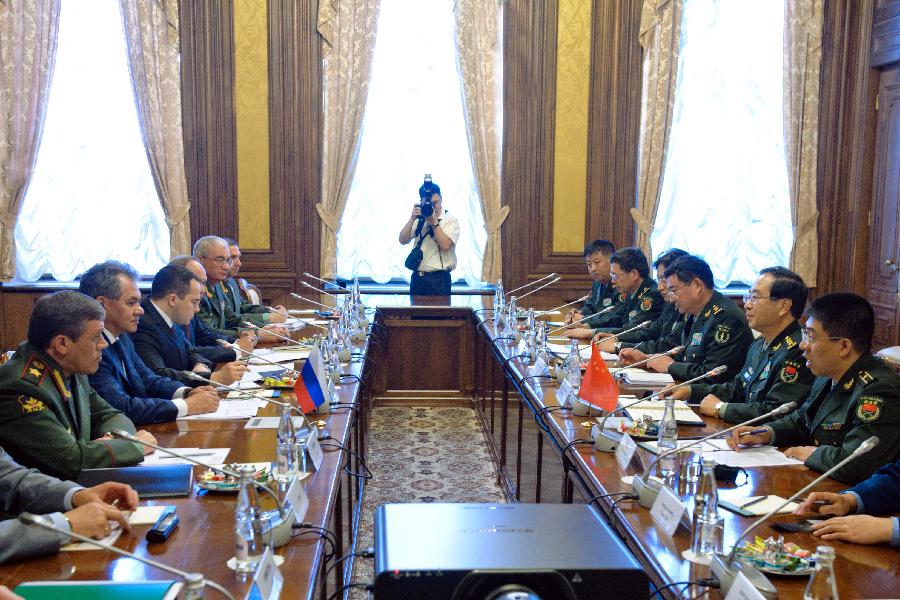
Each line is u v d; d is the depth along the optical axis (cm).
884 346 653
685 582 158
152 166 660
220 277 493
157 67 652
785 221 698
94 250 684
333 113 665
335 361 347
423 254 643
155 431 264
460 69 666
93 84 673
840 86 670
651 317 484
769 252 705
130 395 306
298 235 677
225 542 176
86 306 230
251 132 668
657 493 200
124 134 679
